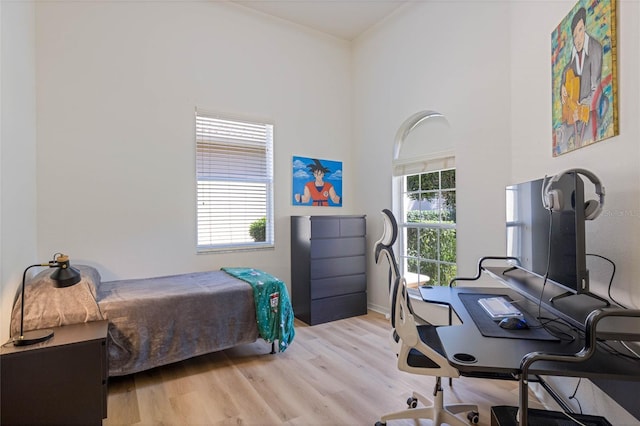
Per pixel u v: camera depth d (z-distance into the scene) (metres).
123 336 2.37
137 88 3.31
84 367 1.78
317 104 4.47
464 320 1.71
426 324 2.42
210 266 3.70
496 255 2.90
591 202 1.42
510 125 2.78
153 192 3.38
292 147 4.27
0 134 1.95
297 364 2.76
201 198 3.68
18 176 2.30
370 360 2.82
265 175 4.10
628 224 1.45
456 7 3.28
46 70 2.90
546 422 1.37
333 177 4.60
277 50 4.16
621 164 1.48
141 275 3.30
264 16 4.05
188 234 3.56
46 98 2.90
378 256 1.80
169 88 3.47
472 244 3.11
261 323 2.88
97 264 3.10
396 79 4.02
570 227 1.40
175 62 3.51
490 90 2.96
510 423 1.41
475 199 3.08
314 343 3.21
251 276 3.21
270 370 2.65
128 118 3.26
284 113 4.21
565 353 1.29
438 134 3.59
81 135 3.05
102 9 3.15
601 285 1.62
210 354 2.97
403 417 1.90
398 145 4.09
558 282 1.50
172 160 3.48
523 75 2.55
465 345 1.38
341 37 4.61
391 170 4.10
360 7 3.92
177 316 2.56
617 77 1.49
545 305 1.62
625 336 1.13
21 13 2.46
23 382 1.66
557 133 2.06
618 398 1.33
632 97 1.41
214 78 3.73
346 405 2.15
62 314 2.07
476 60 3.08
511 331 1.54
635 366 1.17
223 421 1.99
